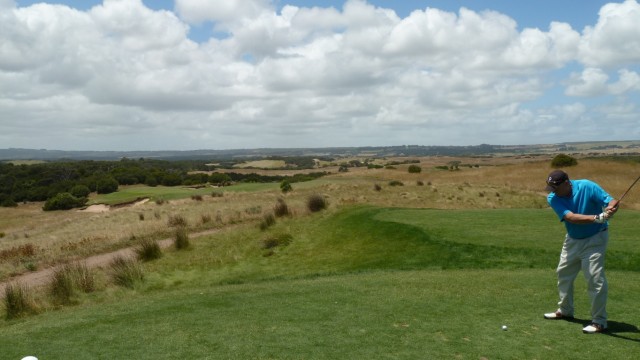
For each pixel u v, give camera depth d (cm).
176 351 591
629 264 1239
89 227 3591
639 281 991
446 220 1980
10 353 606
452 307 798
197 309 835
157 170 10244
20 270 1956
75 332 702
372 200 4056
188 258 1894
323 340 626
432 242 1639
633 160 6378
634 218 1823
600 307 651
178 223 2934
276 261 1808
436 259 1491
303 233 2144
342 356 566
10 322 1095
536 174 5953
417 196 4256
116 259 1764
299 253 1880
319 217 2445
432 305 813
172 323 730
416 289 955
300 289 1030
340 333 656
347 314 761
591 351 579
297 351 583
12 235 3975
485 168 7088
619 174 5425
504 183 5438
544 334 644
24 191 8325
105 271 1688
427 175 7069
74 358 576
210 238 2245
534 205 3841
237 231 2364
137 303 993
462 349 589
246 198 5022
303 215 2573
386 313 763
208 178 9694
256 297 941
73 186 8288
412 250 1612
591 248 654
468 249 1515
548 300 838
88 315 873
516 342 613
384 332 659
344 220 2212
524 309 778
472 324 695
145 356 575
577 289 901
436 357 563
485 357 563
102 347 618
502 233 1675
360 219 2152
